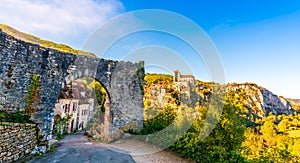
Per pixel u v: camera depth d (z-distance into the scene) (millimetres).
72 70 8648
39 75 7516
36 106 7309
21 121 6617
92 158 6551
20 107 6930
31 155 6555
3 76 6641
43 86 7590
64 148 8117
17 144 5941
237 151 5559
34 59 7434
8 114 6527
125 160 6324
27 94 7137
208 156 5777
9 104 6703
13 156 5730
